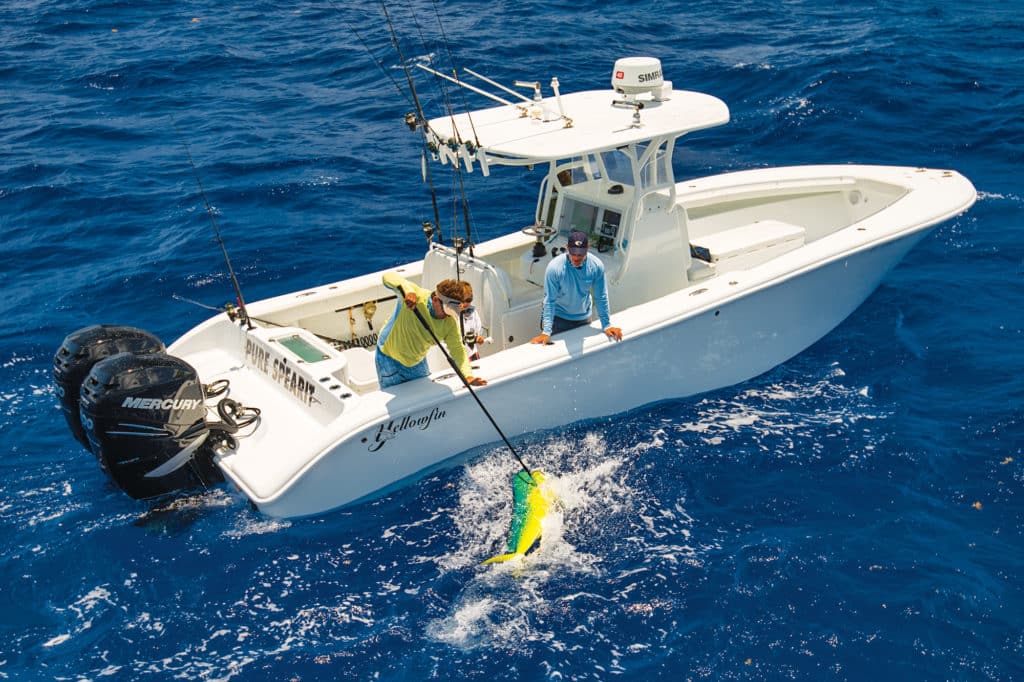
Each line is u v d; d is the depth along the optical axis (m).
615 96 7.59
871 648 4.92
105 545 5.70
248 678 4.81
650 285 7.41
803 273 7.40
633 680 4.76
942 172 9.11
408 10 19.16
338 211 10.98
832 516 5.90
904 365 7.54
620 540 5.71
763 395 7.29
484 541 5.73
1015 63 14.16
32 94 15.56
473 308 6.63
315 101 14.76
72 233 10.69
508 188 11.55
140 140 13.45
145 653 4.97
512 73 15.05
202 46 17.70
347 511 6.02
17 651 4.99
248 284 9.45
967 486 6.13
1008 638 4.96
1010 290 8.59
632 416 7.03
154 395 5.67
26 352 8.23
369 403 5.96
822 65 14.30
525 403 6.49
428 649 4.96
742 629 5.05
